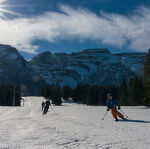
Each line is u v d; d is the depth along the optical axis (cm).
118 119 1341
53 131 684
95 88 9812
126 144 510
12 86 9556
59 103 8575
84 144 492
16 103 8906
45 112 2052
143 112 2369
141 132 727
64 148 439
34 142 489
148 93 4669
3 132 639
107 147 467
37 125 855
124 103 6016
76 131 716
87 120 1248
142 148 473
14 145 448
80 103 10262
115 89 9538
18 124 895
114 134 671
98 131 739
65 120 1196
